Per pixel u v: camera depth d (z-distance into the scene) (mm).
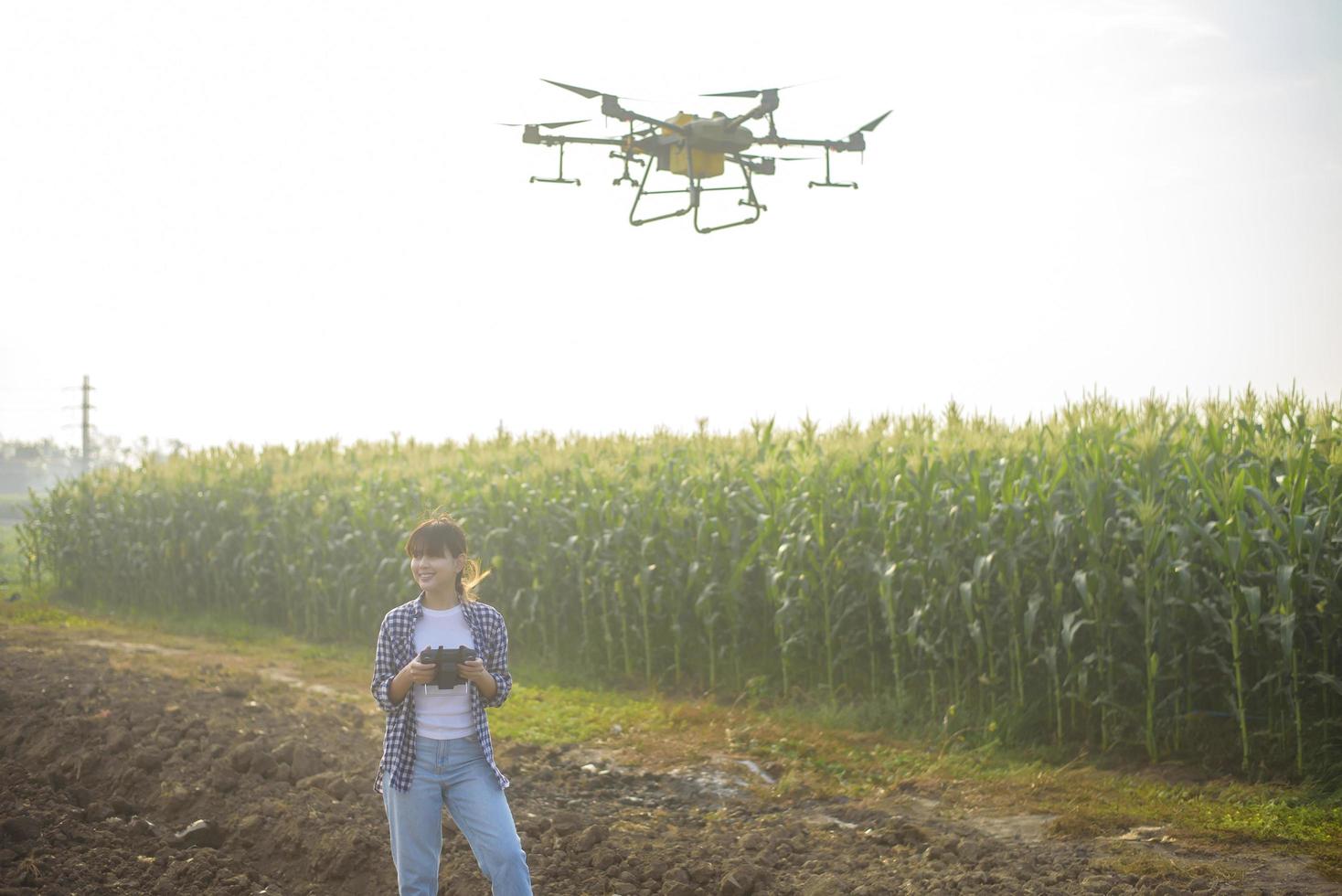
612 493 14539
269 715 10625
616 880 6141
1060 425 11312
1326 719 8820
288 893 6188
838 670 12047
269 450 22406
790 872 6543
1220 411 10539
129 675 12578
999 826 7777
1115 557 10000
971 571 10828
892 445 12977
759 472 12938
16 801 6980
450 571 4734
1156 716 9609
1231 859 6801
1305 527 8820
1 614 19797
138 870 6207
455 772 4598
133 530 22203
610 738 10664
